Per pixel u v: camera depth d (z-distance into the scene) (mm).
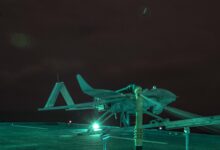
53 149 14891
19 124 36125
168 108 8008
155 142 17641
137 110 4973
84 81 12094
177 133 23422
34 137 20297
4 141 18094
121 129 5742
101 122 10078
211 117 3967
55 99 16297
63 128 29469
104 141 6258
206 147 15938
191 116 7203
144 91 10156
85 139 19016
